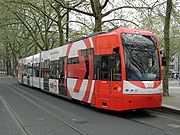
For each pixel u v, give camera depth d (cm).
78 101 1959
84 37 1733
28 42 6234
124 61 1347
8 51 8550
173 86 3406
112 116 1366
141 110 1573
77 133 978
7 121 1209
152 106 1380
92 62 1566
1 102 1917
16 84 4419
